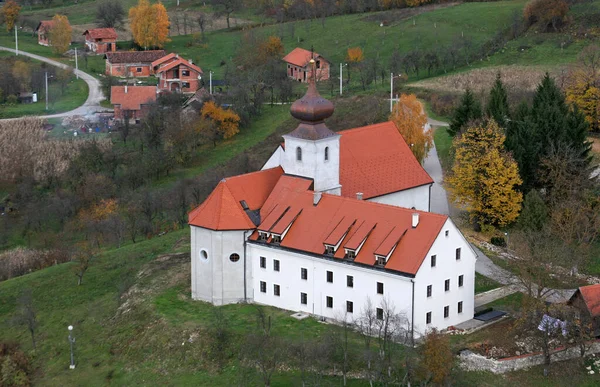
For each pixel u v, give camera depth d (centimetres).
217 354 12444
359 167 14612
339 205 12938
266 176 13975
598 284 12456
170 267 15125
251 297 13550
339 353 11794
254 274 13450
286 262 13025
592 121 19250
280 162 14638
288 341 12119
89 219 19550
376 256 12119
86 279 15738
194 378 12244
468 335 12281
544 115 16538
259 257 13325
